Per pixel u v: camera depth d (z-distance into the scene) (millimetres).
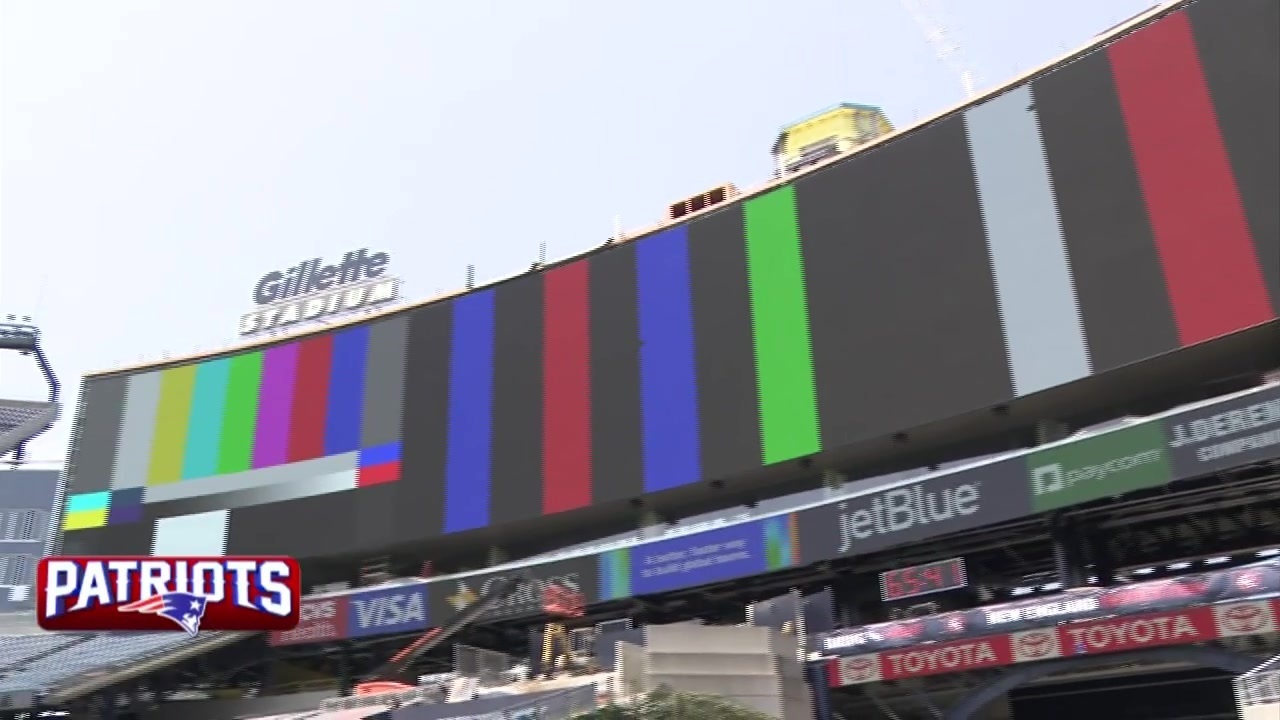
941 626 42312
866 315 59188
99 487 79312
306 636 68375
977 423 55625
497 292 74250
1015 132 57656
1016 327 54125
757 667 37219
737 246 65688
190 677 69812
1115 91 54875
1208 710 46938
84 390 84062
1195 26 53281
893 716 47469
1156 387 52156
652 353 66125
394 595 67375
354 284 85188
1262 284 47594
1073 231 53844
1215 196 50094
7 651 63938
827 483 60000
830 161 64250
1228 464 43875
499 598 58969
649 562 60812
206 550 74188
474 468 69250
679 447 62875
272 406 78062
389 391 74750
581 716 30359
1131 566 58156
